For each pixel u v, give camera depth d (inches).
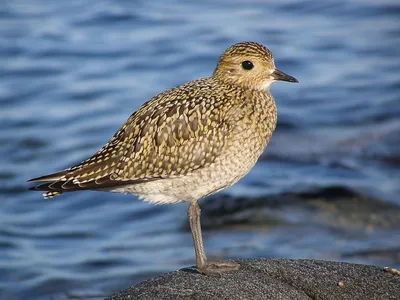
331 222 618.2
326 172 703.1
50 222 652.1
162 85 856.3
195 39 975.0
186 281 364.5
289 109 819.4
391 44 976.9
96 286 561.9
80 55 941.8
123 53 942.4
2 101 834.8
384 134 767.1
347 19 1061.8
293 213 628.7
